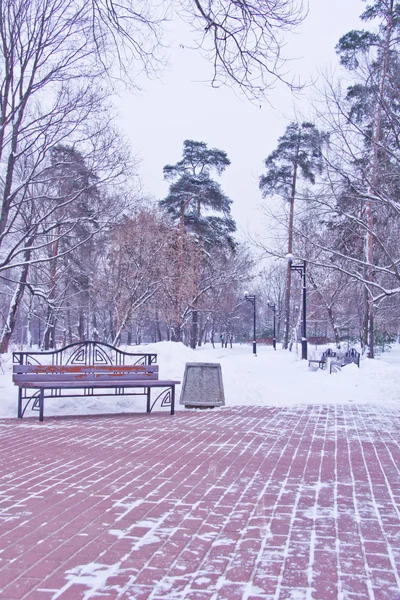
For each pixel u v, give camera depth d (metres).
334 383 19.00
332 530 4.71
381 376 19.11
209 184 46.47
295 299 56.12
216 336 97.44
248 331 96.62
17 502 5.35
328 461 7.29
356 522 4.93
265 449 7.97
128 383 10.90
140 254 27.08
